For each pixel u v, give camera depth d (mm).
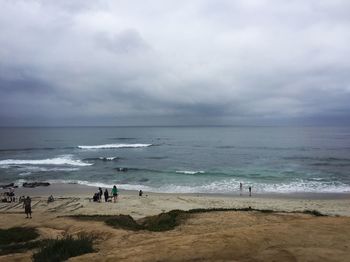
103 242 11633
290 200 30156
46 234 14109
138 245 10203
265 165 55562
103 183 40750
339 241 9203
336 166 53281
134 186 38625
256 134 174500
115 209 25781
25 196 32812
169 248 8906
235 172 47781
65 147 95125
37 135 168125
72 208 26250
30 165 56875
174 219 15594
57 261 8805
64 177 45250
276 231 10203
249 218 15383
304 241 9195
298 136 146250
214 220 15070
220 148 91250
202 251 8477
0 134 178000
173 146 99562
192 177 43938
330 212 25016
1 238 13547
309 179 41719
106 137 152000
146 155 74000
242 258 7930
